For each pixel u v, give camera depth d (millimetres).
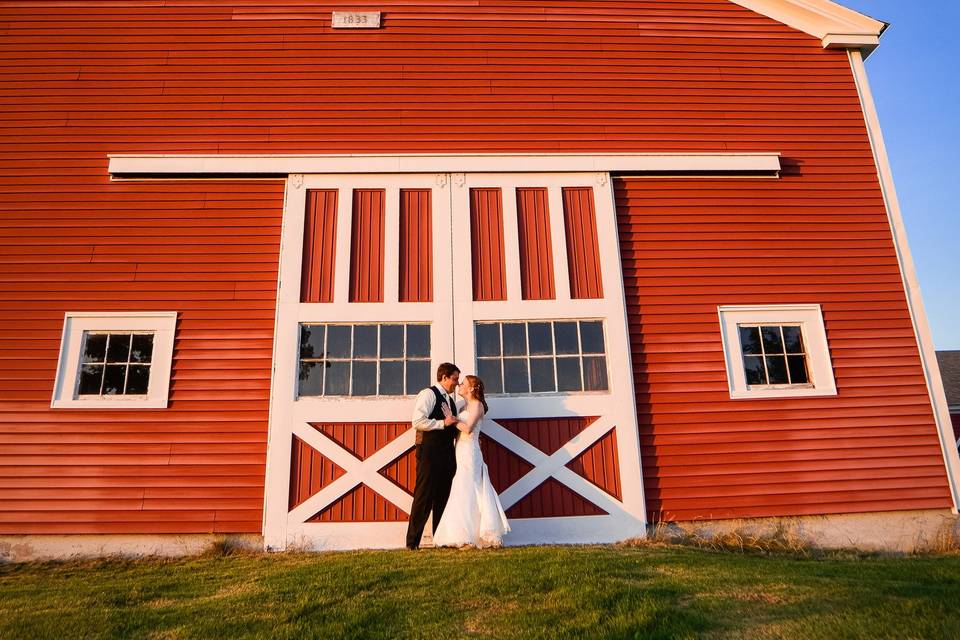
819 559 5559
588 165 6910
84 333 6242
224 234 6574
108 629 3633
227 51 7102
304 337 6312
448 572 4434
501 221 6727
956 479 6371
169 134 6801
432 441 5621
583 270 6645
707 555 5207
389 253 6539
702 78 7438
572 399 6281
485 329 6457
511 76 7230
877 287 6910
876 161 7348
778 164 7066
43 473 5852
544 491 6055
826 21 7668
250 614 3789
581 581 4160
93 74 6953
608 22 7527
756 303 6746
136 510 5824
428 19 7355
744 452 6316
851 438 6426
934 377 6656
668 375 6477
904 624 3418
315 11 7305
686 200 7027
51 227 6477
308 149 6820
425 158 6816
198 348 6250
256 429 6082
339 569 4680
